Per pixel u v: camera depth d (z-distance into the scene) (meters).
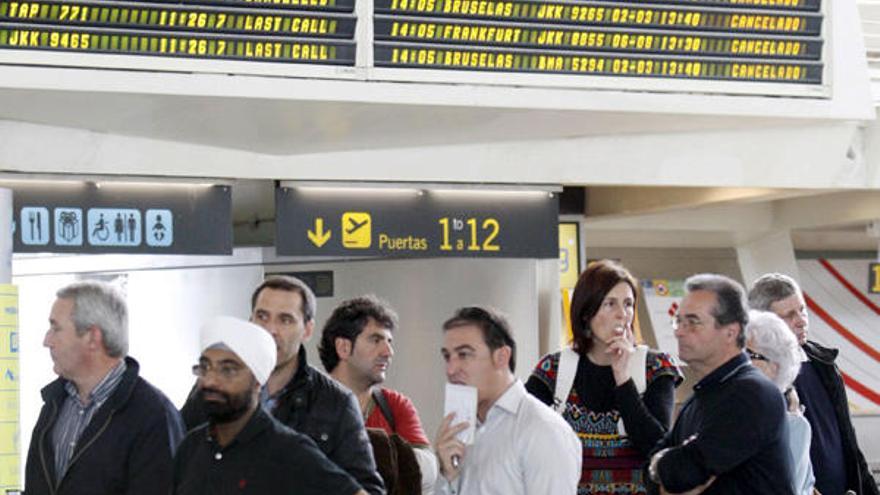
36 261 14.69
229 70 10.46
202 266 13.59
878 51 14.16
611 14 11.50
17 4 9.95
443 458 7.63
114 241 11.22
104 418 7.54
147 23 10.25
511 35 11.20
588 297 9.16
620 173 12.48
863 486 10.52
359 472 7.64
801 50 12.17
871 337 19.73
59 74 10.05
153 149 11.23
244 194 13.26
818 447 10.27
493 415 7.82
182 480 6.90
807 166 12.93
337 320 9.09
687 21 11.75
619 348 9.09
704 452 7.79
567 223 15.09
